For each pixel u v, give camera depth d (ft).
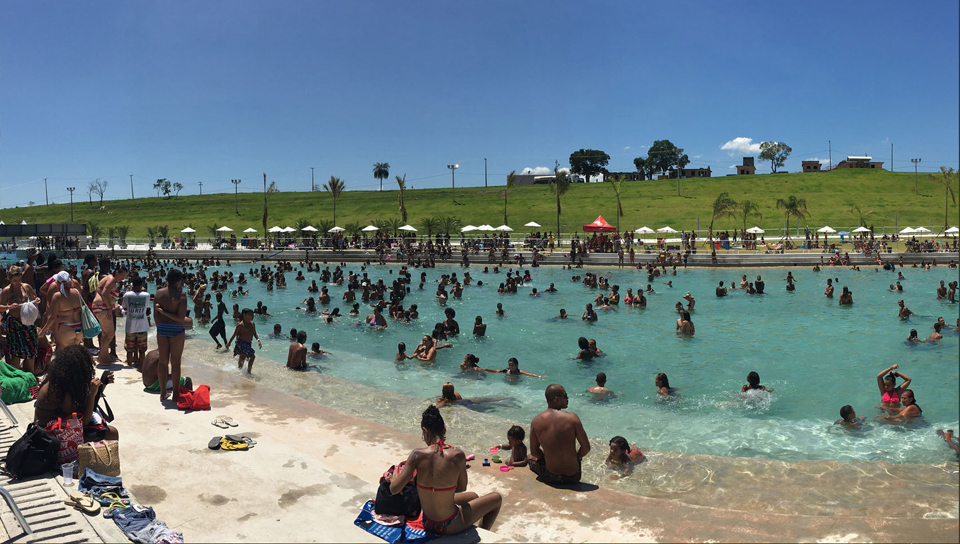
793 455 28.14
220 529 16.05
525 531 17.04
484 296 95.14
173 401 28.50
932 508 19.70
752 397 38.65
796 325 67.72
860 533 16.46
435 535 15.97
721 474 23.26
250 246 199.62
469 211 320.09
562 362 50.37
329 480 19.51
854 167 417.49
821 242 178.29
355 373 45.09
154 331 54.39
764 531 16.78
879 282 107.45
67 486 17.94
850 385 42.01
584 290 101.91
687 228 262.88
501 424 29.99
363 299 88.84
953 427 32.01
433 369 46.73
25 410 25.85
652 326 67.67
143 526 15.75
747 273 124.36
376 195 394.11
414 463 16.01
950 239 187.11
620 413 35.60
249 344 40.81
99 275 42.19
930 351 53.42
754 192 330.34
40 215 401.29
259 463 20.90
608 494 20.18
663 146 510.17
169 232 317.22
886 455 27.86
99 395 21.62
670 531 16.93
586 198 334.85
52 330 31.68
